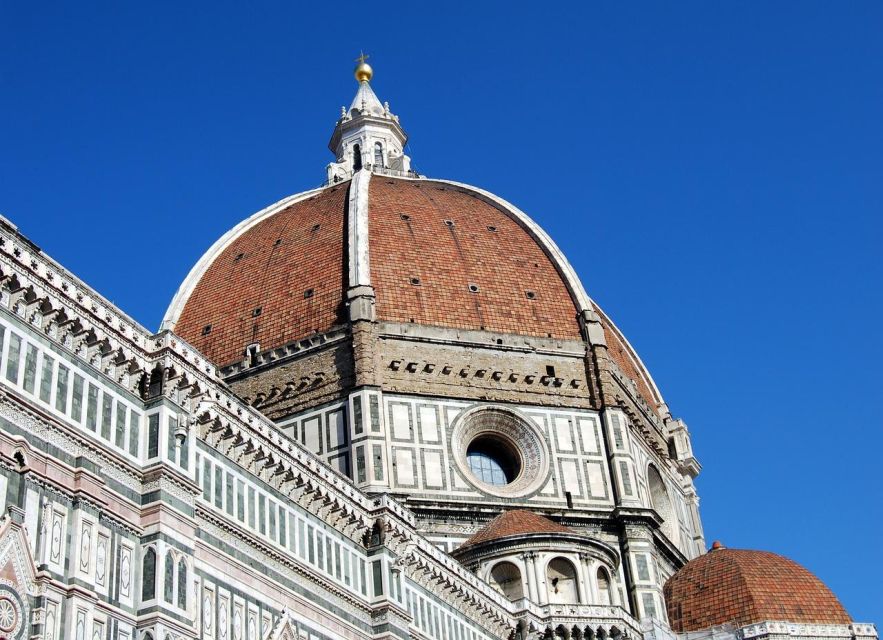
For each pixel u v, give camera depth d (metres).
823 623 103.75
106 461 54.88
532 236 129.00
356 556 73.19
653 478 122.69
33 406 51.47
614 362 121.19
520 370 114.75
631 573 106.19
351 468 104.56
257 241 128.25
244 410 66.00
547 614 92.94
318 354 111.75
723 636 103.31
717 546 119.19
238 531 62.31
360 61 167.62
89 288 57.00
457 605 84.06
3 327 51.41
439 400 110.25
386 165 156.00
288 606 65.06
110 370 57.16
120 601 53.12
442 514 104.12
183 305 124.38
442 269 119.12
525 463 111.19
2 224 52.44
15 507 48.91
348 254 117.75
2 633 46.88
